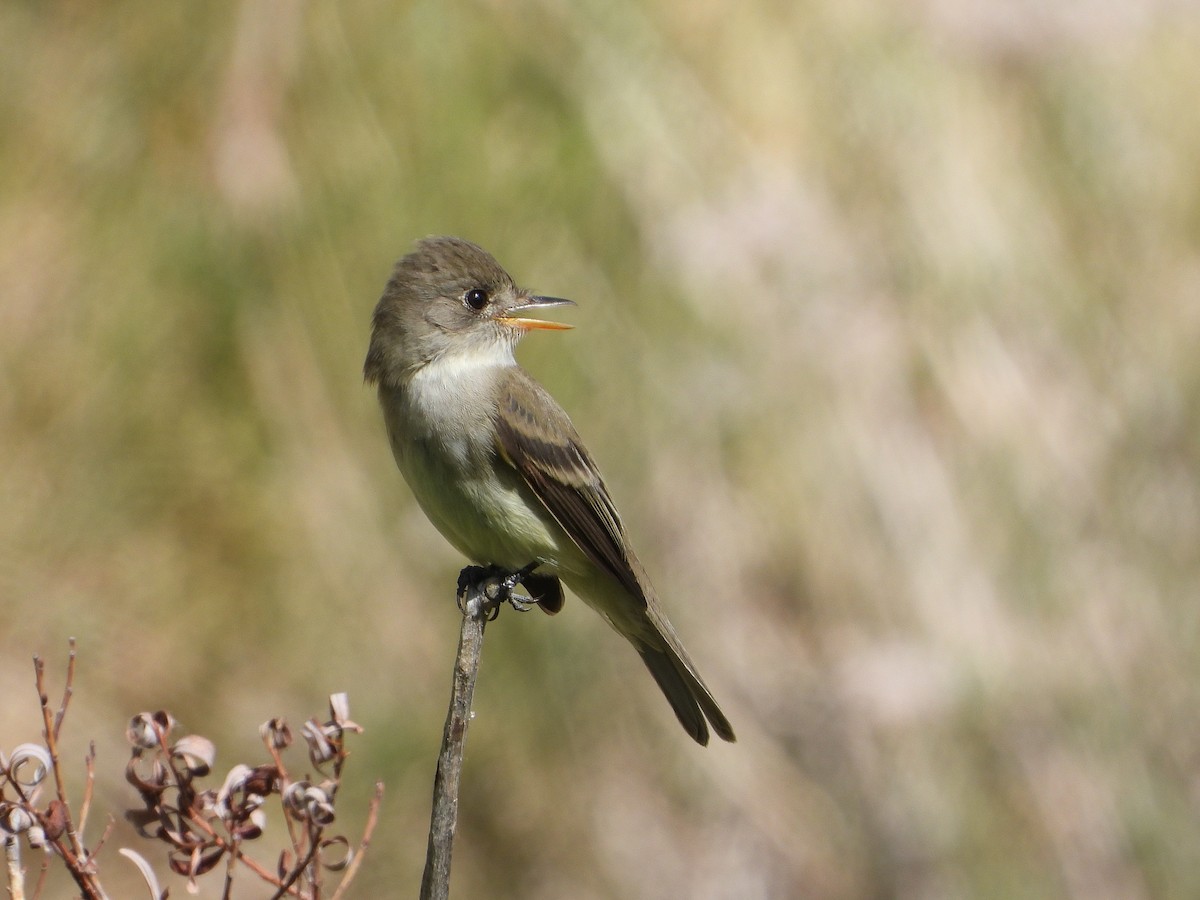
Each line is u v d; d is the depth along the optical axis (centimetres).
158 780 492
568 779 1210
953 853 1213
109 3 1239
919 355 1296
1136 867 1219
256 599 1184
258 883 1068
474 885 1178
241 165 1220
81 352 1183
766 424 1256
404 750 1174
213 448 1195
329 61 1246
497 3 1270
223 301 1212
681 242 1252
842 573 1254
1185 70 1459
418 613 1212
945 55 1373
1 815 462
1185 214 1417
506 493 771
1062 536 1284
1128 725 1255
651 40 1298
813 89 1334
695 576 1245
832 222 1299
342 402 1226
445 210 1230
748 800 1226
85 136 1219
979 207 1337
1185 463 1323
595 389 1236
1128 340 1364
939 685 1233
